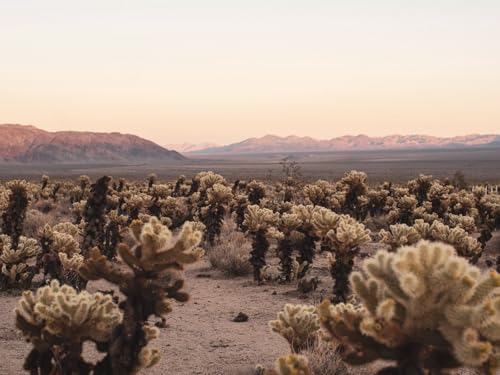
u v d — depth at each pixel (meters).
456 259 2.80
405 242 13.23
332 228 10.98
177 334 8.90
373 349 3.05
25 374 6.62
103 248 15.98
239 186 37.22
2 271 12.26
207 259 17.34
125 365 4.10
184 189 39.22
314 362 6.23
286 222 14.01
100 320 4.36
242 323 9.76
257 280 13.87
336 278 10.55
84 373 4.42
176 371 6.95
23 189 16.77
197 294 12.40
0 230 19.78
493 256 18.38
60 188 45.12
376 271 2.97
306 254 14.54
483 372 2.79
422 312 2.86
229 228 23.98
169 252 4.16
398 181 86.50
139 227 4.36
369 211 31.38
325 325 3.36
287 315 7.07
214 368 7.07
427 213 25.45
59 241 12.14
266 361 7.40
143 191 37.19
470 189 47.12
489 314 2.69
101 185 13.45
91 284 13.04
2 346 8.03
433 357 2.95
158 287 4.25
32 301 4.61
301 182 50.69
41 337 4.53
